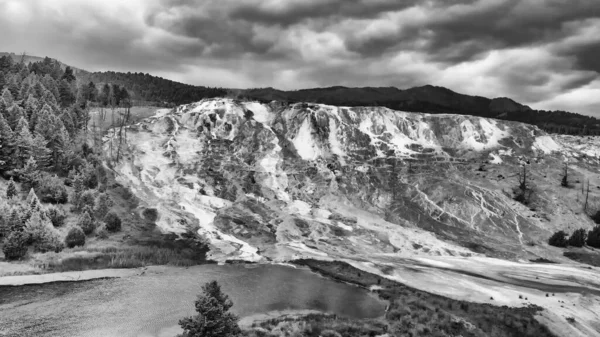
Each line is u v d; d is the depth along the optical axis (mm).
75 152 90500
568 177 116812
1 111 86188
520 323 47594
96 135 107812
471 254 79500
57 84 126500
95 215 73312
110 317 42719
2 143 76625
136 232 73375
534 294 56906
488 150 130750
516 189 107688
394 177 111312
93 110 135125
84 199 75188
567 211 99875
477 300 54375
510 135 139000
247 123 123812
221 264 66750
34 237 61281
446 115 142750
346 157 118812
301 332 41750
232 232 80688
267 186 101750
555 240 86500
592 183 113625
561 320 48375
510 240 87812
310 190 103500
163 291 51938
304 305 50750
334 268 66125
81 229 65625
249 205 92750
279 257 71625
